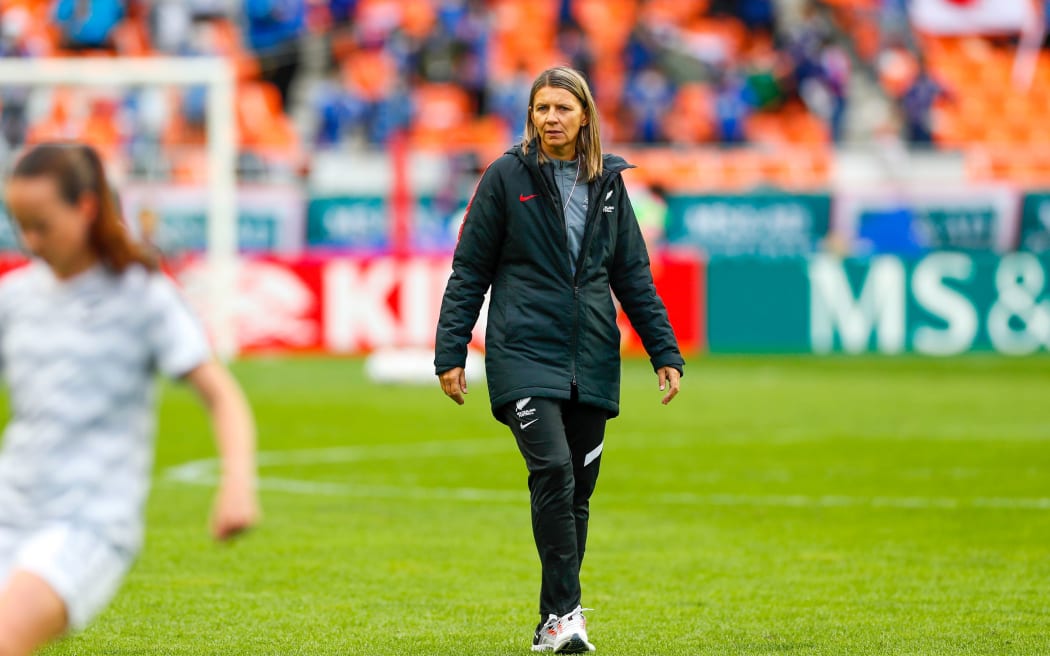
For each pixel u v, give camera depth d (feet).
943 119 316.19
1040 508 105.70
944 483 118.11
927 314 245.45
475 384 204.13
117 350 39.83
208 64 220.43
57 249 39.47
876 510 104.83
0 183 229.86
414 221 261.24
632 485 117.19
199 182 255.91
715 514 103.14
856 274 244.83
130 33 295.89
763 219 267.39
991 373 216.95
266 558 86.07
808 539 93.09
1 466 40.06
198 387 39.93
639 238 63.57
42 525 39.40
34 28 292.81
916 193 268.41
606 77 306.76
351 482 118.83
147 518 100.58
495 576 81.05
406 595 75.72
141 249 40.32
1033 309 246.88
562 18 308.40
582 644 61.46
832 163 285.64
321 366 223.10
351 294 235.61
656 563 84.99
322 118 289.94
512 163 61.62
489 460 132.26
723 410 173.06
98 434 39.83
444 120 297.12
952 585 78.28
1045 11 324.19
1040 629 67.36
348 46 304.09
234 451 38.88
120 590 76.18
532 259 61.16
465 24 303.48
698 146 296.71
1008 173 289.33
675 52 319.47
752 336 244.42
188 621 68.90
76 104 262.26
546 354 61.05
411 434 150.82
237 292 234.58
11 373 40.34
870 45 325.42
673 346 63.26
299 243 254.88
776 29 325.62
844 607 72.64
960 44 327.67
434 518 101.40
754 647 63.62
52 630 38.27
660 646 63.77
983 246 268.82
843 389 196.44
